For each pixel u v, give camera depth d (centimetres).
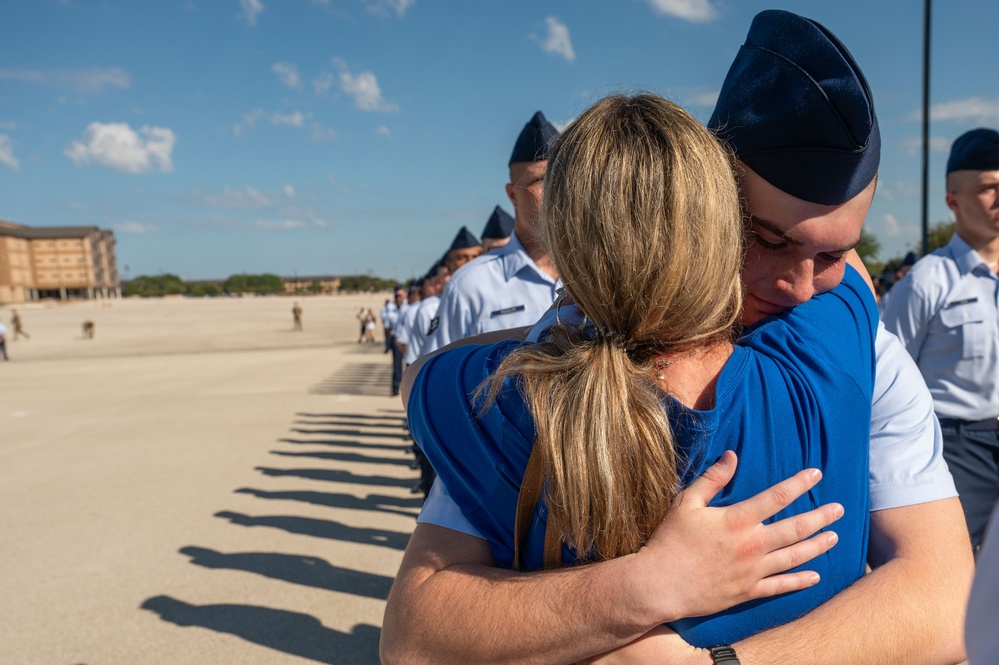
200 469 735
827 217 86
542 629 84
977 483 295
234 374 1734
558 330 92
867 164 84
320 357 2252
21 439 916
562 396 82
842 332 98
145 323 4744
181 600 416
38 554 492
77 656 354
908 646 88
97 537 526
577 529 82
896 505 99
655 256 80
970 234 302
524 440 88
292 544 507
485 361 96
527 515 90
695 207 80
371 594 423
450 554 98
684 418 84
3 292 10731
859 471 93
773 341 94
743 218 91
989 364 291
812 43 82
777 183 86
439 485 104
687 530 82
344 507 596
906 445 100
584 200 83
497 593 88
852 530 93
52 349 2783
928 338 305
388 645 96
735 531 82
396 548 500
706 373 90
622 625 82
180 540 518
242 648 360
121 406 1203
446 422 96
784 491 83
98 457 798
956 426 297
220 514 579
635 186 80
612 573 82
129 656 354
